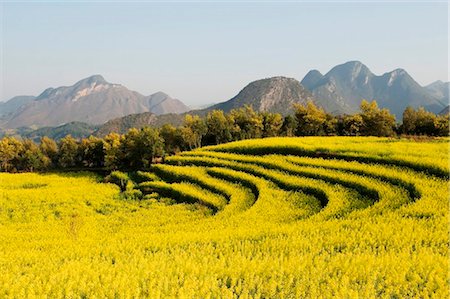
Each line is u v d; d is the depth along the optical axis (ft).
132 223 123.75
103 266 59.62
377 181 118.83
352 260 56.49
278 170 154.92
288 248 68.49
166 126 312.91
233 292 49.52
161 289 48.88
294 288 48.37
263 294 48.16
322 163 148.66
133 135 286.87
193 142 306.96
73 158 353.51
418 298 45.14
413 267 53.47
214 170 171.12
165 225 116.67
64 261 68.80
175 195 159.94
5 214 147.95
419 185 105.29
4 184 222.28
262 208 114.11
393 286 48.83
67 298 47.85
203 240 78.33
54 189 189.88
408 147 156.76
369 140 193.26
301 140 201.67
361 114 273.13
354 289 48.52
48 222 132.77
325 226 83.56
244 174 157.48
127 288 48.70
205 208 135.54
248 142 212.64
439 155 137.39
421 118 256.32
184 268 56.80
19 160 349.41
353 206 105.40
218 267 55.77
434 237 67.31
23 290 48.75
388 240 69.62
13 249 84.84
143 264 58.23
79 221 112.98
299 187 130.82
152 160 276.82
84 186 200.75
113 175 229.25
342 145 171.01
